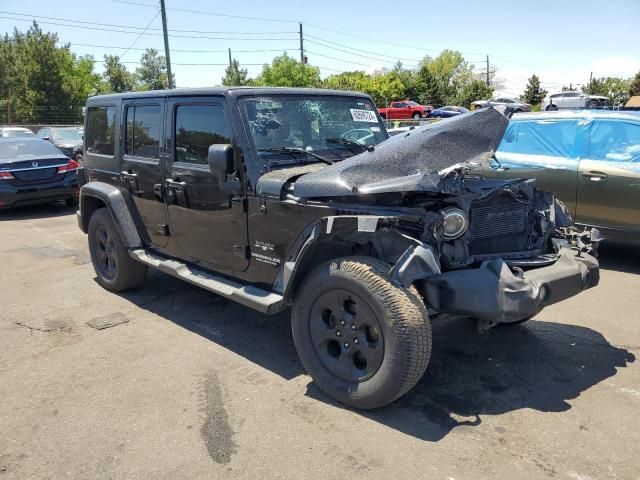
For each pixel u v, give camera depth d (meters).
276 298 3.60
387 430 3.04
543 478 2.62
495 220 3.49
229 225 3.94
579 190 6.20
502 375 3.65
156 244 4.89
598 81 68.56
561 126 6.52
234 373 3.78
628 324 4.49
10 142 10.63
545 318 4.63
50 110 46.22
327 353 3.36
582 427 3.03
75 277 6.16
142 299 5.35
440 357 3.93
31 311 5.08
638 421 3.08
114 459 2.86
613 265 6.27
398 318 2.90
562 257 3.47
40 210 10.98
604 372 3.67
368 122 4.66
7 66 46.31
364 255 3.43
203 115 4.05
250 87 3.99
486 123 3.68
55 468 2.80
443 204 3.27
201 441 2.99
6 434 3.10
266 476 2.69
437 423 3.10
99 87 63.38
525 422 3.09
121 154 5.06
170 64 28.59
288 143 3.97
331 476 2.68
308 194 3.34
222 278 4.23
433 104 73.12
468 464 2.73
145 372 3.82
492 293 2.94
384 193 3.19
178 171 4.31
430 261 2.92
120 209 5.05
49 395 3.53
